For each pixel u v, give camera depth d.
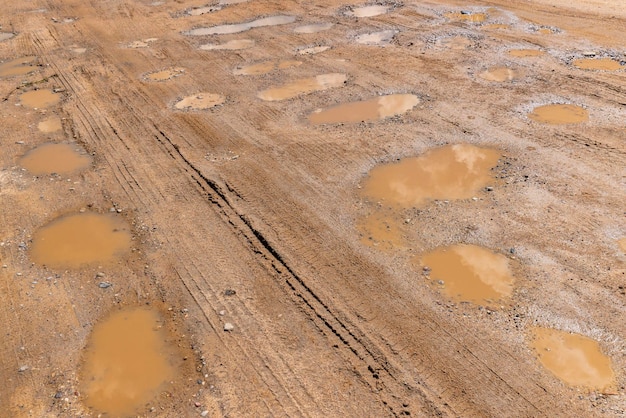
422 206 8.47
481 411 5.63
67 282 7.64
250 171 9.66
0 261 8.07
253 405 5.88
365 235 8.02
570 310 6.59
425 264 7.43
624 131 9.87
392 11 16.73
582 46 13.23
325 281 7.32
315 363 6.29
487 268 7.28
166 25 17.16
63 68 14.57
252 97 12.16
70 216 8.94
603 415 5.48
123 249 8.18
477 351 6.23
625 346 6.12
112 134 11.25
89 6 19.58
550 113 10.64
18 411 5.97
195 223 8.60
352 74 12.81
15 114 12.30
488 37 14.19
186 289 7.40
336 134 10.49
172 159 10.27
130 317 7.04
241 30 16.23
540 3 16.12
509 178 8.94
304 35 15.40
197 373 6.28
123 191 9.48
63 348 6.68
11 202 9.35
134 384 6.20
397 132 10.38
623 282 6.88
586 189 8.54
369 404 5.80
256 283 7.41
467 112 10.85
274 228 8.30
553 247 7.50
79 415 5.89
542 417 5.52
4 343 6.80
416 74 12.55
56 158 10.56
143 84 13.29
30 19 18.67
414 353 6.28
